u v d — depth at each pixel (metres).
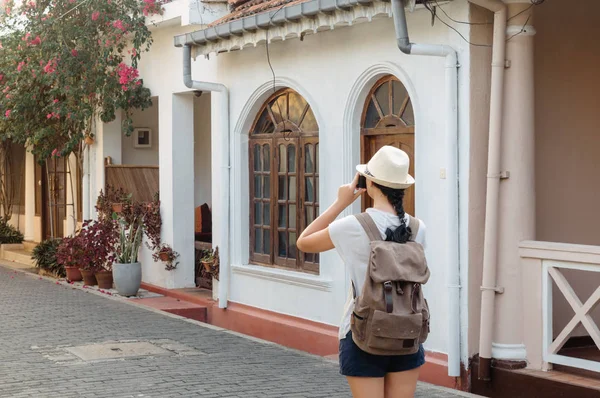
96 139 15.20
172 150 13.27
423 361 4.72
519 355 7.75
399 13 7.75
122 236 13.63
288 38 10.09
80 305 12.35
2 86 15.34
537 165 8.35
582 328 8.47
